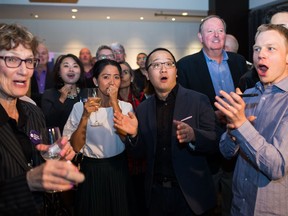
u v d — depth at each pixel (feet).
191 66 8.30
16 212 3.01
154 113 5.92
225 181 7.94
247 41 24.72
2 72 3.80
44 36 28.55
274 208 4.14
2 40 3.69
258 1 23.86
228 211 8.00
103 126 6.57
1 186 3.03
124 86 9.57
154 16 27.78
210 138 5.35
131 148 5.82
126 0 24.53
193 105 5.77
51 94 9.18
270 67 4.26
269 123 4.22
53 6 23.89
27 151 4.04
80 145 6.18
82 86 9.70
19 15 26.73
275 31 4.28
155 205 5.77
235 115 3.75
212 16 8.44
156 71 5.85
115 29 29.68
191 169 5.57
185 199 5.50
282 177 3.98
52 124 8.78
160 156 5.76
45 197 4.79
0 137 3.56
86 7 24.36
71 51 29.07
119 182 6.47
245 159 4.50
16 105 4.28
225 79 8.40
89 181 6.41
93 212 6.32
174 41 30.71
